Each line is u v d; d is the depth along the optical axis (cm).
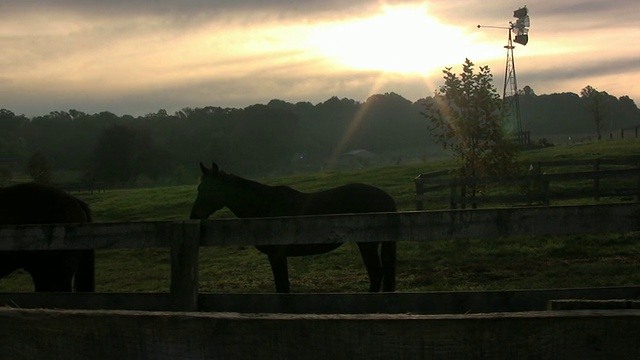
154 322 220
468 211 312
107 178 8175
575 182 1978
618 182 1878
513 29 5097
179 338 219
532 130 15162
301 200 687
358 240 322
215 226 328
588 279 797
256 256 1241
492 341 204
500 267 921
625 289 314
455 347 205
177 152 10169
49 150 11525
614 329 201
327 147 13150
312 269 1020
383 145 13588
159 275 1151
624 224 296
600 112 6588
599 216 298
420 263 998
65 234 348
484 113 1366
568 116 16125
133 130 8938
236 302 329
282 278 654
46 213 593
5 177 6419
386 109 16075
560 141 10988
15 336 232
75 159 11206
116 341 223
